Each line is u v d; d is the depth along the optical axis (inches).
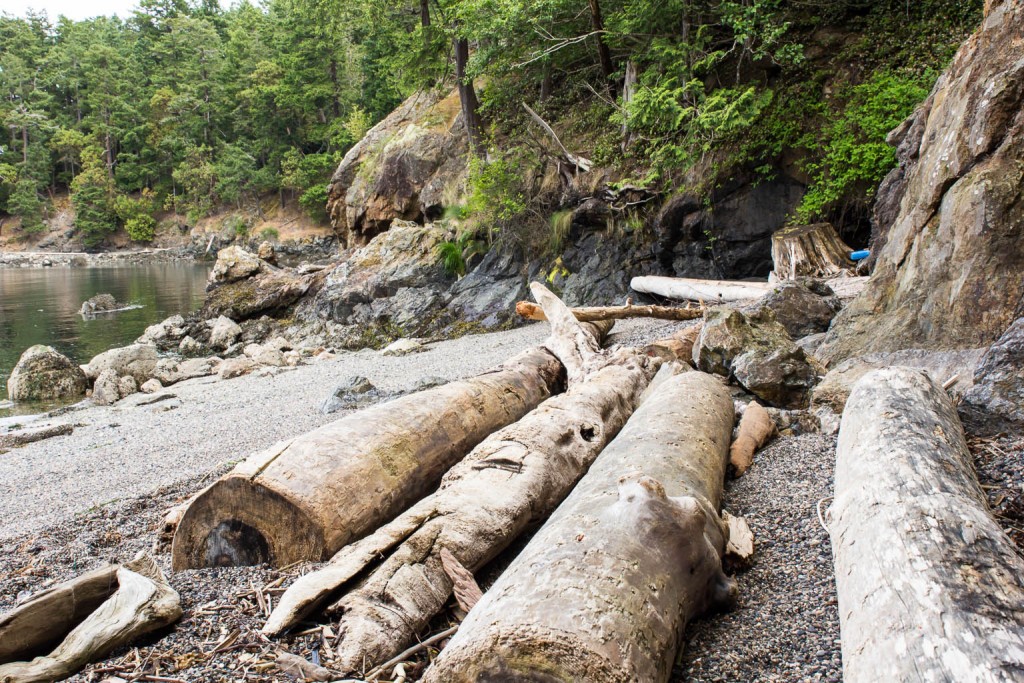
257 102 2349.9
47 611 131.0
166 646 128.9
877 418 160.9
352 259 876.6
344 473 168.9
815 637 117.4
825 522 153.7
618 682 95.8
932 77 526.3
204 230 2539.4
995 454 168.4
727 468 197.9
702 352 289.9
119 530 210.1
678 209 644.7
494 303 730.2
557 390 316.2
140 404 506.6
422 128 1138.0
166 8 3535.9
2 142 3004.4
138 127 2869.1
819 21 628.7
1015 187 229.8
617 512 126.0
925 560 102.7
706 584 126.2
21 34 3326.8
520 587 111.3
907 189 304.7
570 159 751.7
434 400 214.5
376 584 135.9
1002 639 85.5
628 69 721.6
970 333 234.2
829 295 374.3
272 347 677.3
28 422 470.6
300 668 119.0
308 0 1927.9
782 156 601.3
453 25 864.3
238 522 164.1
